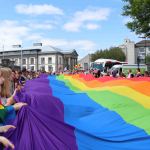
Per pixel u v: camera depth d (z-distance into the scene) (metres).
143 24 27.11
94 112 7.23
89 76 14.59
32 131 5.60
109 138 6.02
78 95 8.47
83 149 5.73
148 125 6.52
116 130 6.33
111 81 11.66
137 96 8.53
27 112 5.73
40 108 6.81
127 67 41.94
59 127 5.79
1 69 6.16
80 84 12.36
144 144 6.00
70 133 5.82
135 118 6.92
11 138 5.44
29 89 10.58
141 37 28.17
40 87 10.70
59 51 118.31
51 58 115.19
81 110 7.07
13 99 7.07
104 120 6.80
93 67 59.59
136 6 26.59
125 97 8.38
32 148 5.44
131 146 5.96
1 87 6.18
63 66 117.50
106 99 8.18
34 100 6.93
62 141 5.68
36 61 115.81
